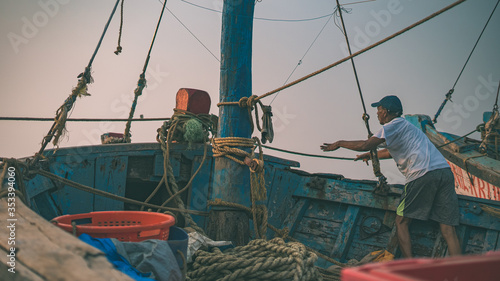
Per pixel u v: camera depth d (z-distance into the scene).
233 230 4.21
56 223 2.46
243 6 4.40
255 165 4.16
